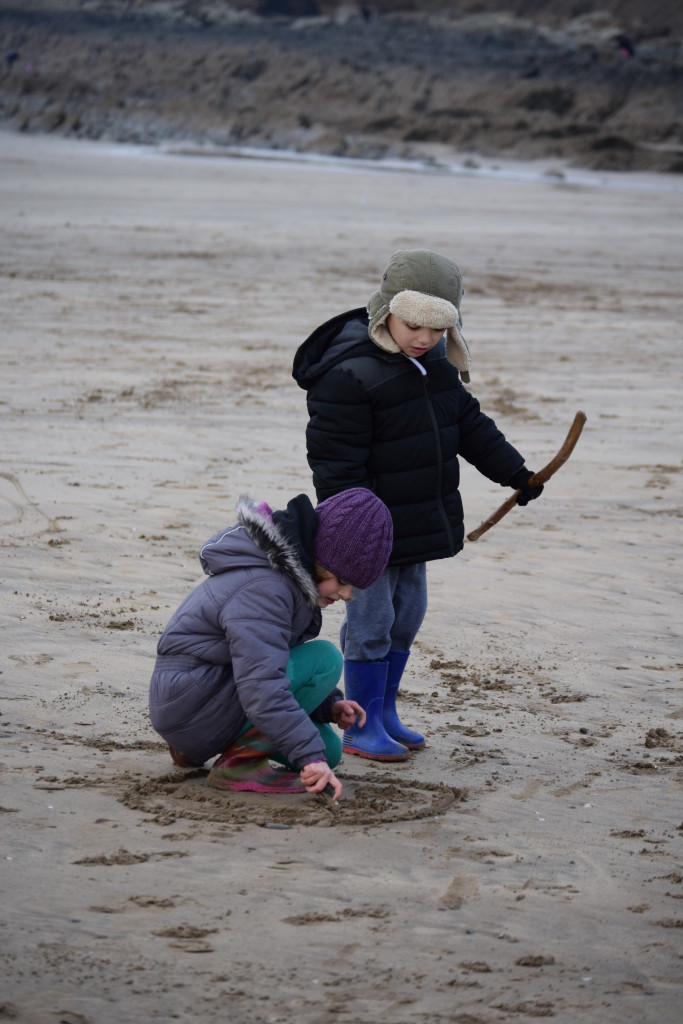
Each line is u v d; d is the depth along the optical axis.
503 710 6.02
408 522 5.32
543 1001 3.57
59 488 9.73
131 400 13.20
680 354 17.34
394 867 4.36
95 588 7.50
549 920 4.04
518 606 7.63
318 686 4.98
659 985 3.69
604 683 6.45
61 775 4.98
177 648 4.81
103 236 27.86
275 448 11.42
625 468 11.27
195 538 8.63
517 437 12.29
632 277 25.20
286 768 5.14
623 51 85.94
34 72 101.69
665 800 5.07
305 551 4.68
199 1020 3.39
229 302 20.02
